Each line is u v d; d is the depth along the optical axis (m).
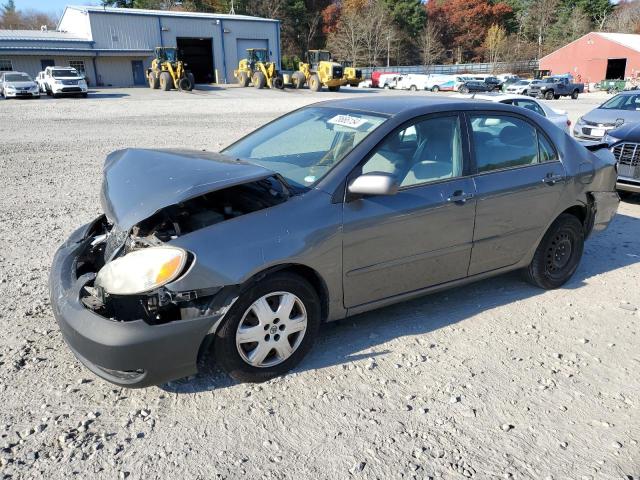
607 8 90.25
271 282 3.14
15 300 4.37
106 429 2.87
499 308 4.41
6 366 3.41
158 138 14.84
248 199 3.39
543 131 4.57
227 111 23.73
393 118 3.76
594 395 3.28
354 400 3.16
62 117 20.58
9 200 7.80
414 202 3.68
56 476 2.54
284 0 73.88
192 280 2.88
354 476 2.59
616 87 51.25
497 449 2.80
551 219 4.54
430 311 4.33
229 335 3.06
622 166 7.73
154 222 3.27
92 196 8.12
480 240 4.12
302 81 41.53
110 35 43.22
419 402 3.16
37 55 41.19
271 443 2.80
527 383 3.38
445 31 87.44
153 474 2.58
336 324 4.07
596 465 2.71
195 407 3.07
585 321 4.22
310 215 3.28
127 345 2.78
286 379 3.34
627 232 6.60
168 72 37.84
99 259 3.60
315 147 3.88
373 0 80.75
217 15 49.16
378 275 3.64
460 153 4.02
